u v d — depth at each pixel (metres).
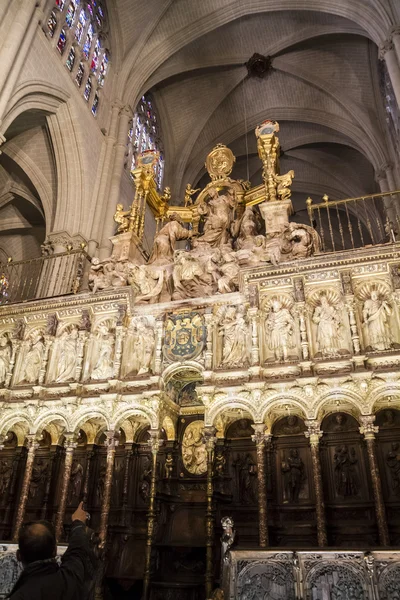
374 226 31.52
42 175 23.19
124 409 11.11
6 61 16.20
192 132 32.66
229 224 14.34
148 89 27.98
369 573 6.82
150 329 11.97
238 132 32.78
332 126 30.00
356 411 10.31
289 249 12.20
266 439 9.80
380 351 9.70
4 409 12.09
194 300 11.76
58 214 21.52
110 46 26.44
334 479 10.56
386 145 26.94
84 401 11.47
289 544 10.19
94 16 25.12
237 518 10.88
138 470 12.22
